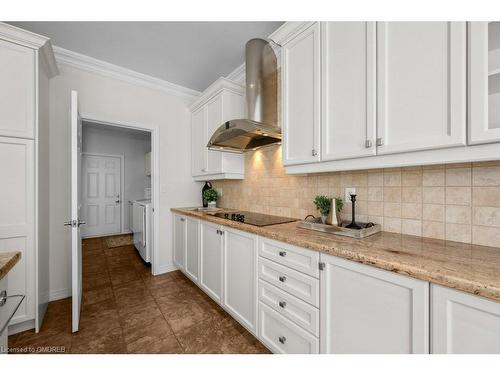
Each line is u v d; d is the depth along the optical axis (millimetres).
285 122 1615
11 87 1609
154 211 2869
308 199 1855
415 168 1271
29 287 1661
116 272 2924
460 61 873
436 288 759
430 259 878
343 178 1610
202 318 1896
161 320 1864
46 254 2045
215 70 2625
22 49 1653
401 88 1037
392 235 1294
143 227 3264
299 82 1514
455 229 1136
